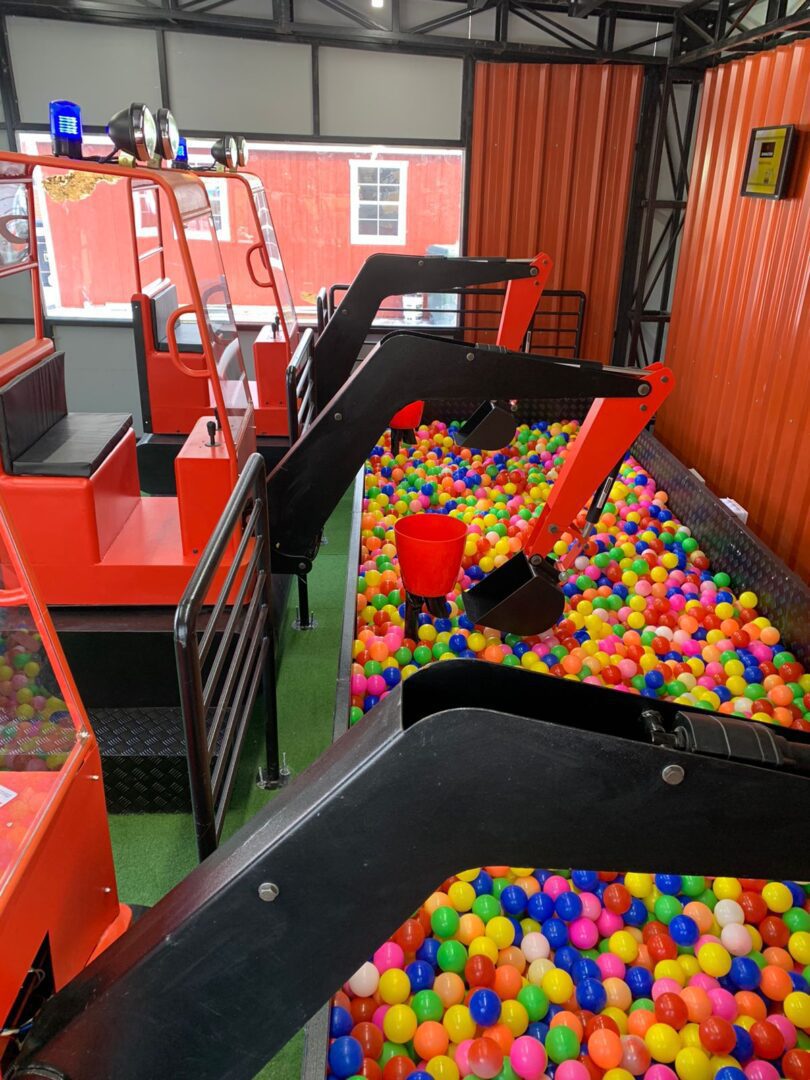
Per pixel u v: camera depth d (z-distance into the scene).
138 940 1.30
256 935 1.25
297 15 5.95
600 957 2.15
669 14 6.12
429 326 7.04
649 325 7.13
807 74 4.18
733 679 3.24
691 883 2.34
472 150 6.42
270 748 2.86
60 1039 1.27
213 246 3.19
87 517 2.80
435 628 3.46
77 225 6.43
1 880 1.40
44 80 5.95
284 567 3.42
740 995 2.03
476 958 2.07
